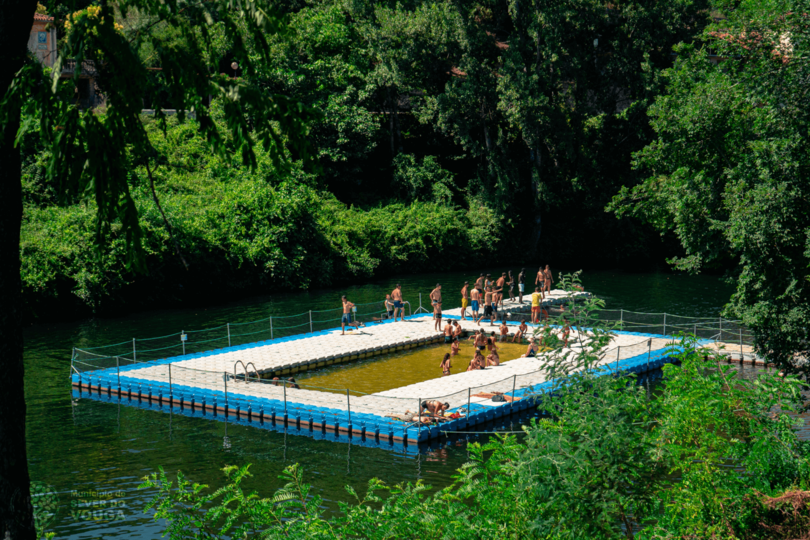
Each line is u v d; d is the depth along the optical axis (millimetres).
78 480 16328
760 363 26594
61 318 37844
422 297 46031
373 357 29391
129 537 13570
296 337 31953
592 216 63812
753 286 15781
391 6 63219
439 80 60656
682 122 19844
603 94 59531
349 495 15445
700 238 20516
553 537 6672
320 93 58031
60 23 5957
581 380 7129
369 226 56219
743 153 18766
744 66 18062
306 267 50156
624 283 51625
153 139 48844
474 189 63969
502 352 30031
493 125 61531
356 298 45688
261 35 6051
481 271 60062
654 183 25844
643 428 7516
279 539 7012
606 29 59312
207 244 44562
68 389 24750
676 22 57156
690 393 7977
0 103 5430
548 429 6914
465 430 20234
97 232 6137
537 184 60750
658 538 7406
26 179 42375
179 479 7738
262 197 48938
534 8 55156
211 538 7465
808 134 15109
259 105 5965
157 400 23266
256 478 16562
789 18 15328
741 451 8086
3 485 5648
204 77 5988
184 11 5957
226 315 39125
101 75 5848
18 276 5812
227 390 22859
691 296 44812
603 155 61562
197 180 49906
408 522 6984
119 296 40062
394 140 65625
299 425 20766
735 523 7414
